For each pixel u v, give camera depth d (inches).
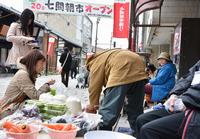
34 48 156.0
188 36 296.8
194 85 92.8
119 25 346.6
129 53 134.1
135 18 325.1
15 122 85.7
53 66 1191.6
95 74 129.7
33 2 445.1
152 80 252.5
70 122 91.0
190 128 87.4
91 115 107.1
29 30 170.7
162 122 97.9
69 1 449.1
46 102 106.2
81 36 1676.9
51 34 1045.8
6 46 730.8
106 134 86.5
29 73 137.6
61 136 76.9
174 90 112.2
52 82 147.5
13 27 166.6
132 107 141.4
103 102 123.9
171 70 250.1
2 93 347.3
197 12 366.0
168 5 376.2
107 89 124.5
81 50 1529.3
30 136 74.0
